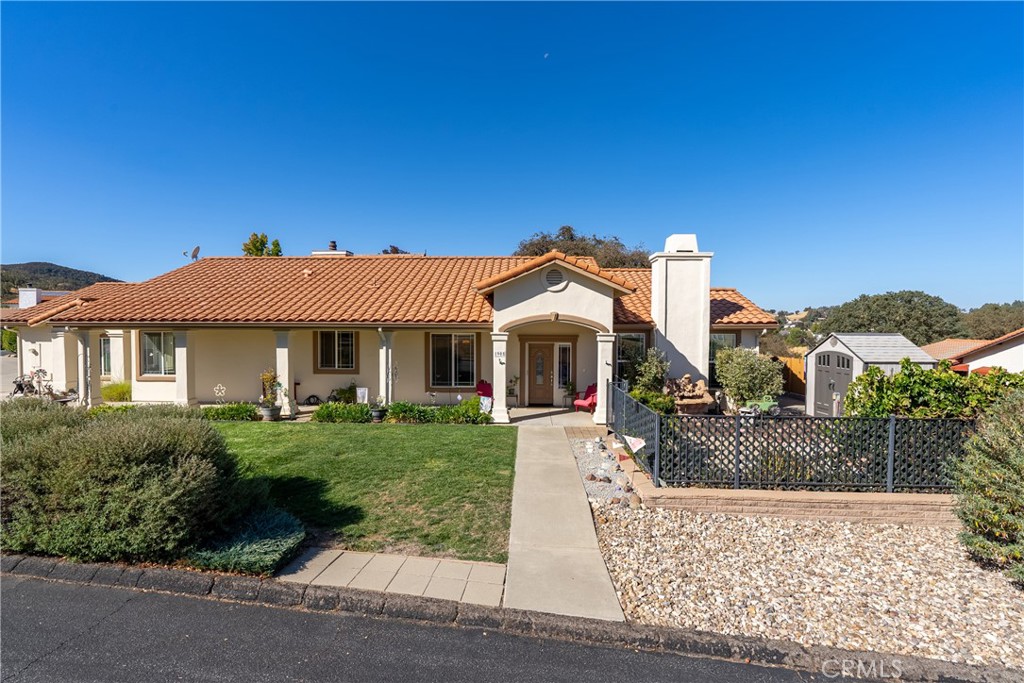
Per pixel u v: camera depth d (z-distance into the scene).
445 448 10.35
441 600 4.68
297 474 8.45
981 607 4.75
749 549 5.96
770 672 3.88
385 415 13.79
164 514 5.05
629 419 9.72
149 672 3.77
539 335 15.96
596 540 6.11
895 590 5.05
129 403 16.12
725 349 15.90
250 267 19.89
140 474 5.27
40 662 3.87
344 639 4.23
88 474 5.23
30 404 7.44
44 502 5.30
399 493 7.58
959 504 5.89
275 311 14.92
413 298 16.03
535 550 5.80
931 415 7.70
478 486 7.95
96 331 16.95
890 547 6.06
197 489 5.23
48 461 5.40
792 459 7.38
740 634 4.27
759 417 7.38
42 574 5.15
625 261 37.06
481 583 5.04
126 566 5.13
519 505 7.18
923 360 14.75
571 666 3.92
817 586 5.12
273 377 14.37
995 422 5.81
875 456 7.27
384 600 4.65
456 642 4.21
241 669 3.82
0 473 5.33
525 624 4.40
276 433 11.84
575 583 5.08
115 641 4.14
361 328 14.58
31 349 21.11
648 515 6.92
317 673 3.79
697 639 4.16
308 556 5.54
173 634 4.25
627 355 15.52
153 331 16.47
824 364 17.06
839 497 6.90
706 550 5.92
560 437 11.62
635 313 16.20
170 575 4.98
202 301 15.78
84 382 14.90
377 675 3.78
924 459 7.20
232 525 5.81
